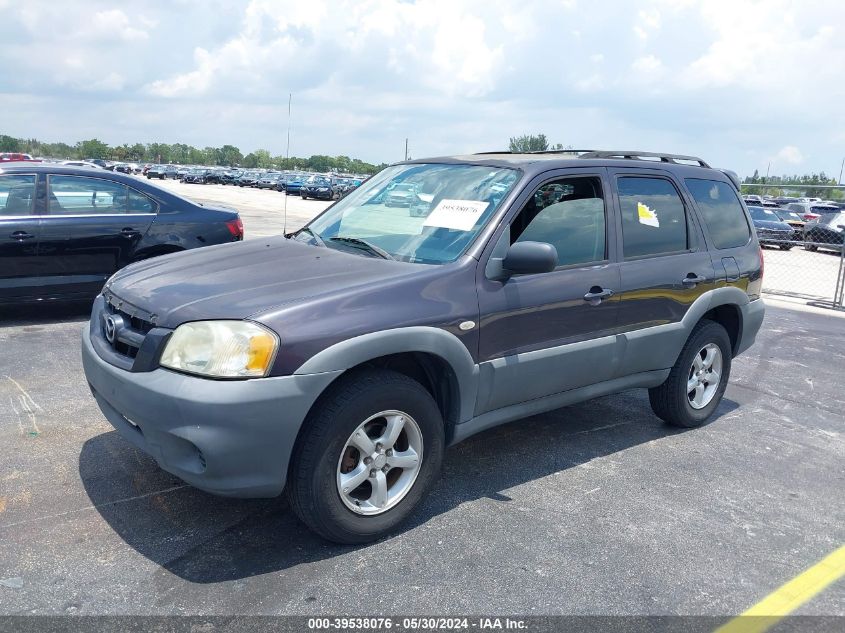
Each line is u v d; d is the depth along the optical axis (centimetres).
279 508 355
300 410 291
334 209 448
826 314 1048
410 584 295
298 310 297
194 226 767
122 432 320
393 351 315
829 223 2270
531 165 394
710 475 427
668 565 321
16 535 318
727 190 526
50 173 700
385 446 323
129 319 330
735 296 504
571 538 341
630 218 437
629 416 531
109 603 273
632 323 431
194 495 363
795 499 399
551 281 382
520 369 372
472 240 360
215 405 278
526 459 436
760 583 310
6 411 469
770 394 609
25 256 681
